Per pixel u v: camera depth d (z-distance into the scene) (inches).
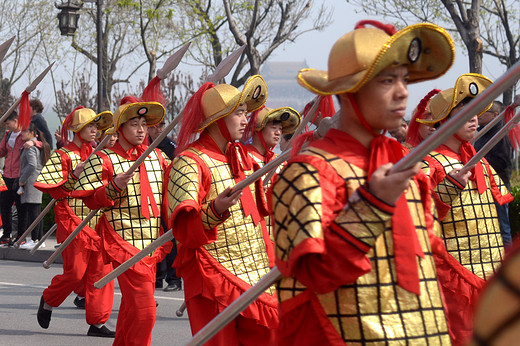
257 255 168.4
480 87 186.1
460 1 571.8
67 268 256.8
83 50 1019.3
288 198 84.8
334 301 86.0
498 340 33.8
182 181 161.3
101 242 222.8
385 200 79.2
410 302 86.7
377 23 90.4
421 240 91.5
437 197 180.2
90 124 295.9
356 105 88.0
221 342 156.2
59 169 290.4
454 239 182.5
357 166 87.6
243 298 98.3
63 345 241.0
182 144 169.5
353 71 86.0
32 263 458.6
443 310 90.7
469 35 571.2
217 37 912.9
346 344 85.5
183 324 277.3
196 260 164.2
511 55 872.3
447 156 184.5
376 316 85.4
